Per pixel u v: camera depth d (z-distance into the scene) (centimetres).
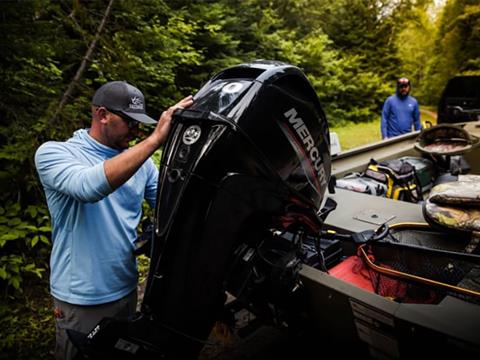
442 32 1841
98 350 124
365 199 214
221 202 117
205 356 212
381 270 151
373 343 146
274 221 131
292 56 1055
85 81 401
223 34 765
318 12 1341
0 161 310
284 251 144
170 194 119
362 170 299
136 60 430
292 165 129
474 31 1681
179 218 117
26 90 315
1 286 297
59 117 311
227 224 118
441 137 288
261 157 120
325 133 144
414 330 125
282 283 135
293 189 129
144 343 122
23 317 271
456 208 161
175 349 123
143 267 324
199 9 731
